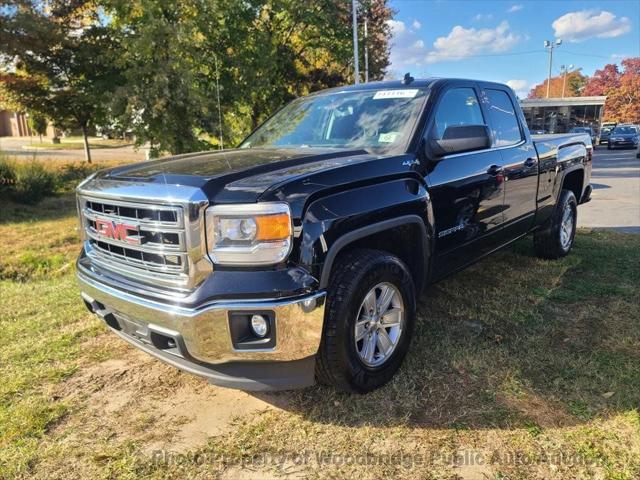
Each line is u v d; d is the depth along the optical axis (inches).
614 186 514.3
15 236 339.3
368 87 156.3
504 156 162.4
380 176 111.6
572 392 111.9
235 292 89.1
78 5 684.1
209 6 527.2
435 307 162.9
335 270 103.1
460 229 141.5
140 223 98.7
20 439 102.5
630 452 92.3
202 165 110.1
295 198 93.0
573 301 166.2
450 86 146.2
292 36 690.2
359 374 107.4
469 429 100.3
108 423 107.8
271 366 95.7
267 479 89.7
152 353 106.9
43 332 156.8
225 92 560.7
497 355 129.1
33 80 741.3
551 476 87.2
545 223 207.5
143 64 515.8
